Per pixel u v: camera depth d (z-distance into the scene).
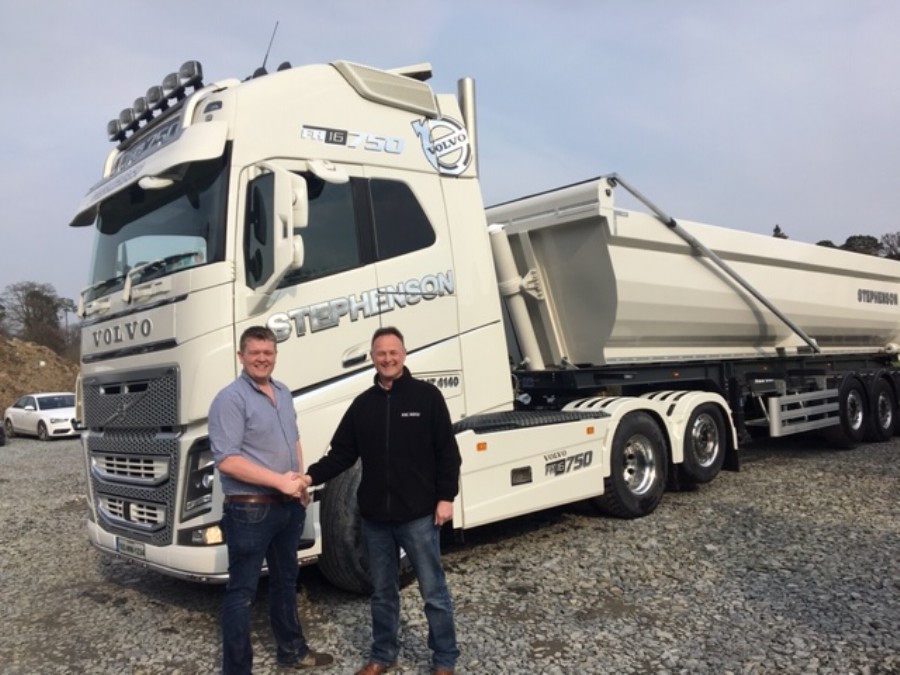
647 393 8.41
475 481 5.59
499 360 6.02
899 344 13.32
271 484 3.67
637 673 3.79
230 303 4.53
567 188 7.24
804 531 6.26
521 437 5.98
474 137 6.21
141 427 4.83
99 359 5.38
